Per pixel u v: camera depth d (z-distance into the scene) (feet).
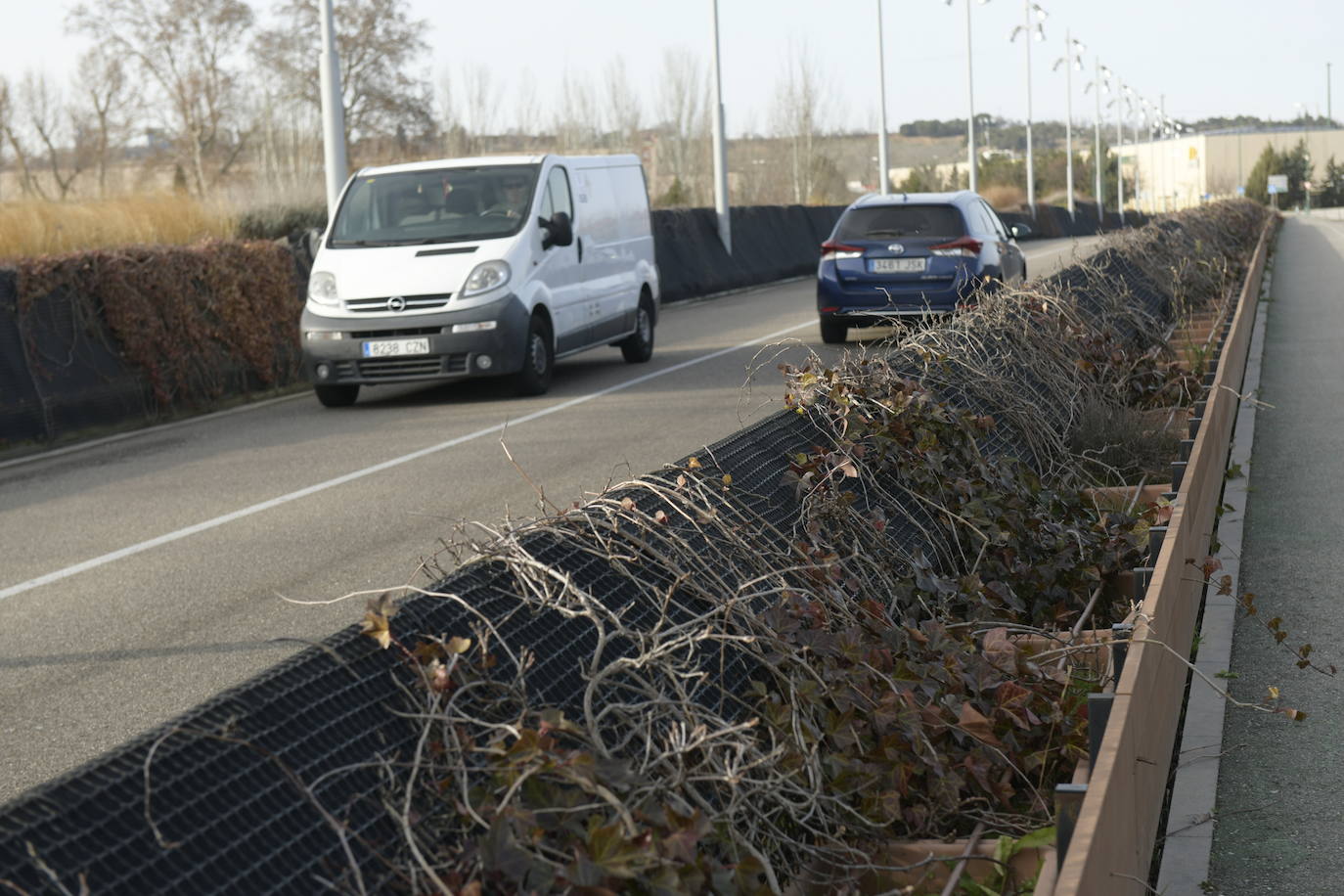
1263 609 19.77
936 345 24.61
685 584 12.46
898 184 436.35
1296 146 534.37
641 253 58.18
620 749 10.18
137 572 25.02
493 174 49.42
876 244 57.36
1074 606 18.75
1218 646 18.17
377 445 38.42
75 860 7.24
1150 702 12.53
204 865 7.68
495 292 45.85
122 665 19.44
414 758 9.08
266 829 8.09
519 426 40.27
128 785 7.80
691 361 56.39
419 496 30.42
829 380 19.34
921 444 18.85
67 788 7.63
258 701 8.79
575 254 50.93
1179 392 32.35
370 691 9.39
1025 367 27.43
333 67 63.67
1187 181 547.49
